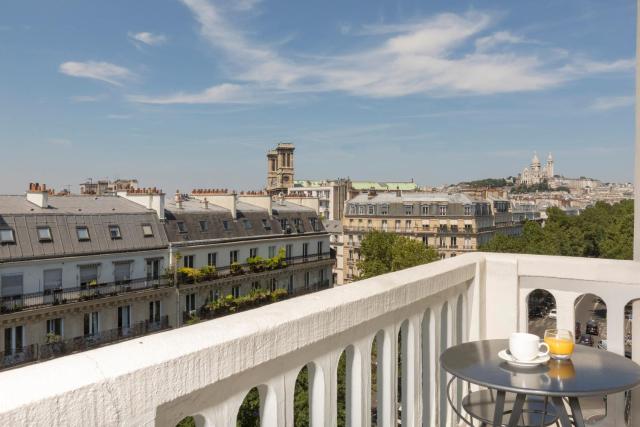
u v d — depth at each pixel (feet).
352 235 317.42
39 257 115.75
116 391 4.37
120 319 132.36
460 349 9.80
